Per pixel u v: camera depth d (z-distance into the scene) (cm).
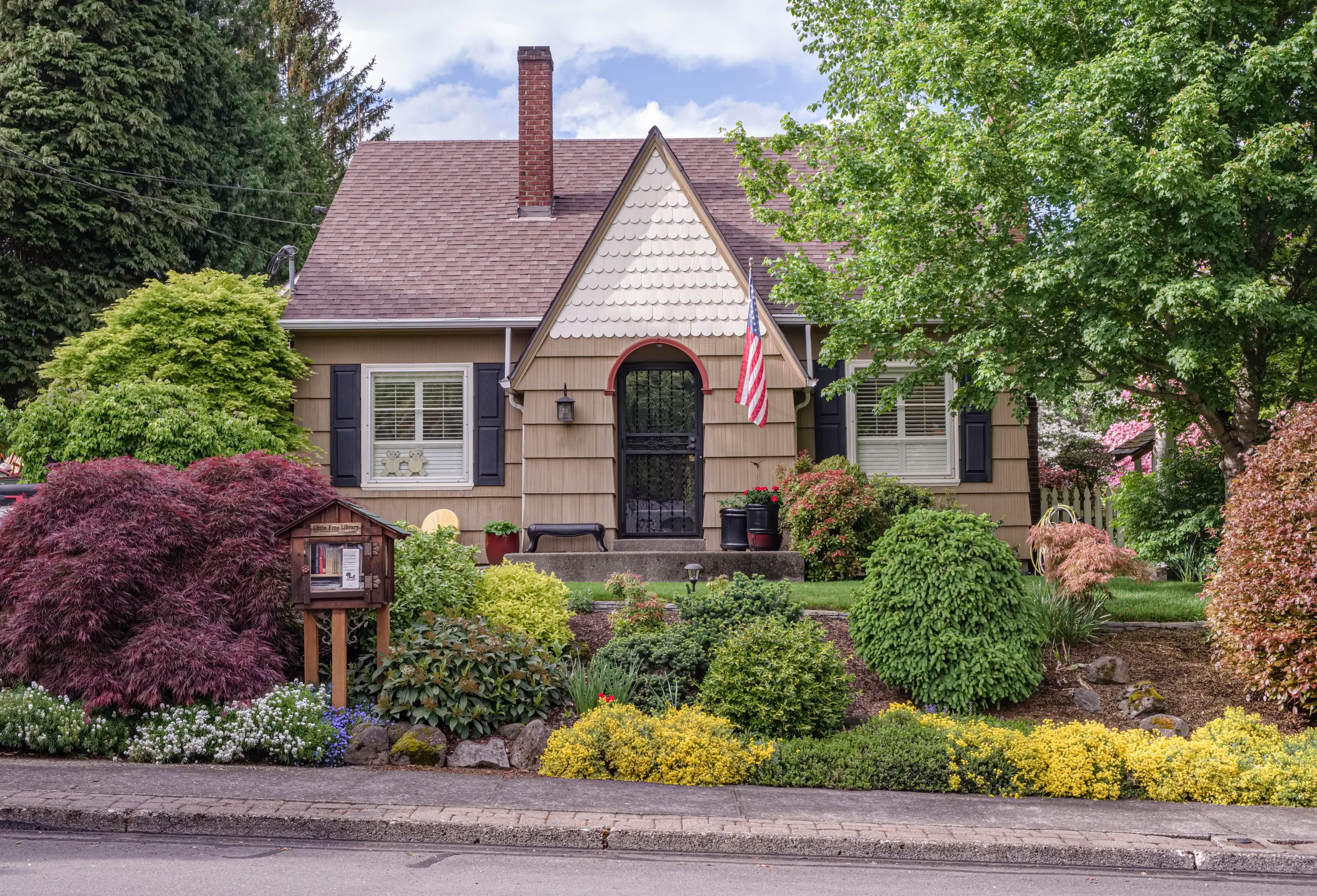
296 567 774
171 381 1361
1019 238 1155
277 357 1414
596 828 607
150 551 762
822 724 798
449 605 909
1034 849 601
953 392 1462
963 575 863
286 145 2894
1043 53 1142
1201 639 981
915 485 1452
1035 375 1085
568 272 1426
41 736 711
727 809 654
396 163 1788
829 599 1067
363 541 781
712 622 905
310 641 786
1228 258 977
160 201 2367
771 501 1322
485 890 525
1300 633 800
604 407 1375
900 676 857
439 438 1484
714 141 1820
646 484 1434
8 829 596
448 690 778
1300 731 819
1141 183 935
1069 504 1736
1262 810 688
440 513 1452
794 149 1523
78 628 725
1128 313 1092
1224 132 938
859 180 1166
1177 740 747
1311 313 970
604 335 1377
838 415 1455
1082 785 712
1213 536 1325
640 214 1393
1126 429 1927
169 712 734
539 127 1670
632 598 973
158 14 2409
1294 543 826
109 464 805
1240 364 1238
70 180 2202
